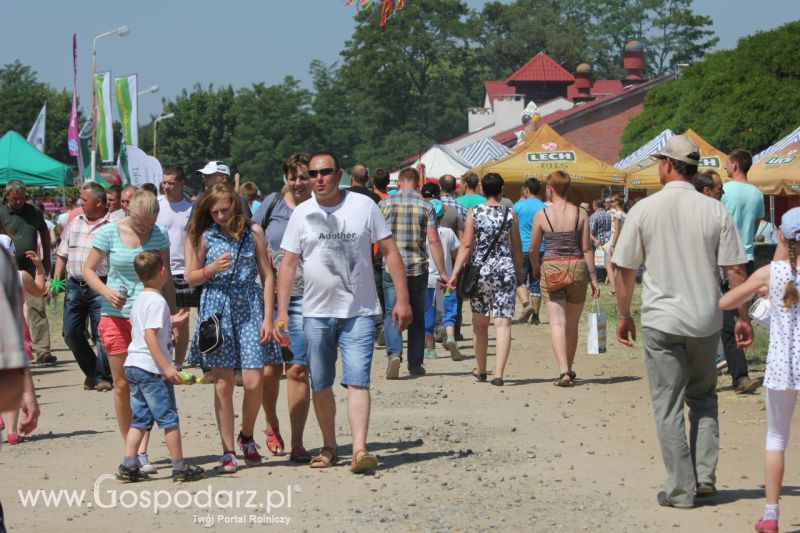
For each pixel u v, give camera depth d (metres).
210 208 9.12
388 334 14.42
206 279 9.14
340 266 8.96
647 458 9.49
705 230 7.83
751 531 7.20
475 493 8.32
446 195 18.02
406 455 9.72
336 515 7.76
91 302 14.20
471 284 13.78
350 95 113.38
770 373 7.11
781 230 7.23
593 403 12.34
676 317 7.75
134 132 47.56
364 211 9.03
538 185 21.42
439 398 12.80
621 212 29.28
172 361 8.89
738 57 42.12
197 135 123.50
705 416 8.03
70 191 50.22
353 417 9.02
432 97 107.88
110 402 13.20
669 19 125.38
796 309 7.11
